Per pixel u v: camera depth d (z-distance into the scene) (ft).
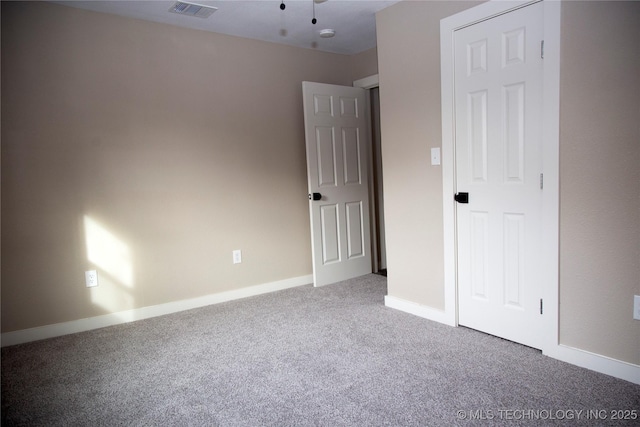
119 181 10.71
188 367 8.26
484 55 8.55
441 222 9.71
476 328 9.29
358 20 11.42
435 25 9.39
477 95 8.74
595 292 7.24
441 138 9.50
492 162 8.59
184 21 11.12
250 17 10.95
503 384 7.08
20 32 9.43
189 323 10.68
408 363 7.98
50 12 9.75
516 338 8.54
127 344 9.49
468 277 9.32
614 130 6.77
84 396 7.31
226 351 8.92
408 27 9.99
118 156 10.68
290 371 7.90
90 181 10.35
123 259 10.85
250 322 10.55
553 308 7.77
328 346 8.90
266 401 6.94
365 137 14.48
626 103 6.61
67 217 10.11
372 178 14.98
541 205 7.86
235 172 12.50
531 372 7.41
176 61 11.41
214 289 12.24
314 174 13.21
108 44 10.46
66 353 9.11
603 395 6.62
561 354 7.75
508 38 8.14
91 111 10.30
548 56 7.43
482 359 7.98
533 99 7.84
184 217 11.68
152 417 6.63
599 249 7.12
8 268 9.54
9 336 9.60
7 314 9.57
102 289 10.61
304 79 13.79
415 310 10.52
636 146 6.57
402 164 10.48
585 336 7.45
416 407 6.57
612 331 7.11
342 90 13.82
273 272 13.34
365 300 11.88
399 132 10.47
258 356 8.60
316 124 13.20
